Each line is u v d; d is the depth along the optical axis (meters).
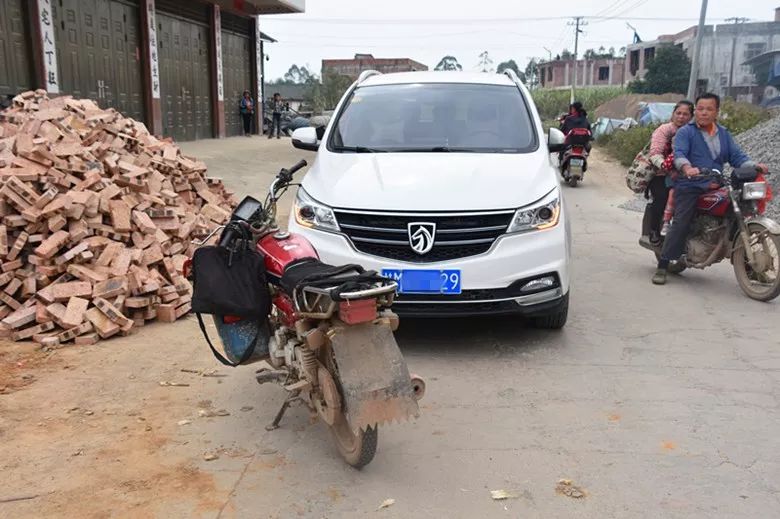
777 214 9.34
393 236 4.61
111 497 3.12
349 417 3.05
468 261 4.57
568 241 5.04
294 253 3.60
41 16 12.50
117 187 6.00
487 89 6.25
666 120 23.27
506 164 5.15
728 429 3.77
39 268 5.18
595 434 3.72
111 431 3.73
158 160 7.43
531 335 5.27
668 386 4.34
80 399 4.10
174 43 18.14
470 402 4.13
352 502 3.10
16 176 5.35
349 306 3.03
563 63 80.06
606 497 3.13
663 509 3.03
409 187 4.75
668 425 3.82
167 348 4.94
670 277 7.12
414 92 6.23
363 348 3.15
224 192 8.84
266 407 4.06
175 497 3.12
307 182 5.20
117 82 15.50
